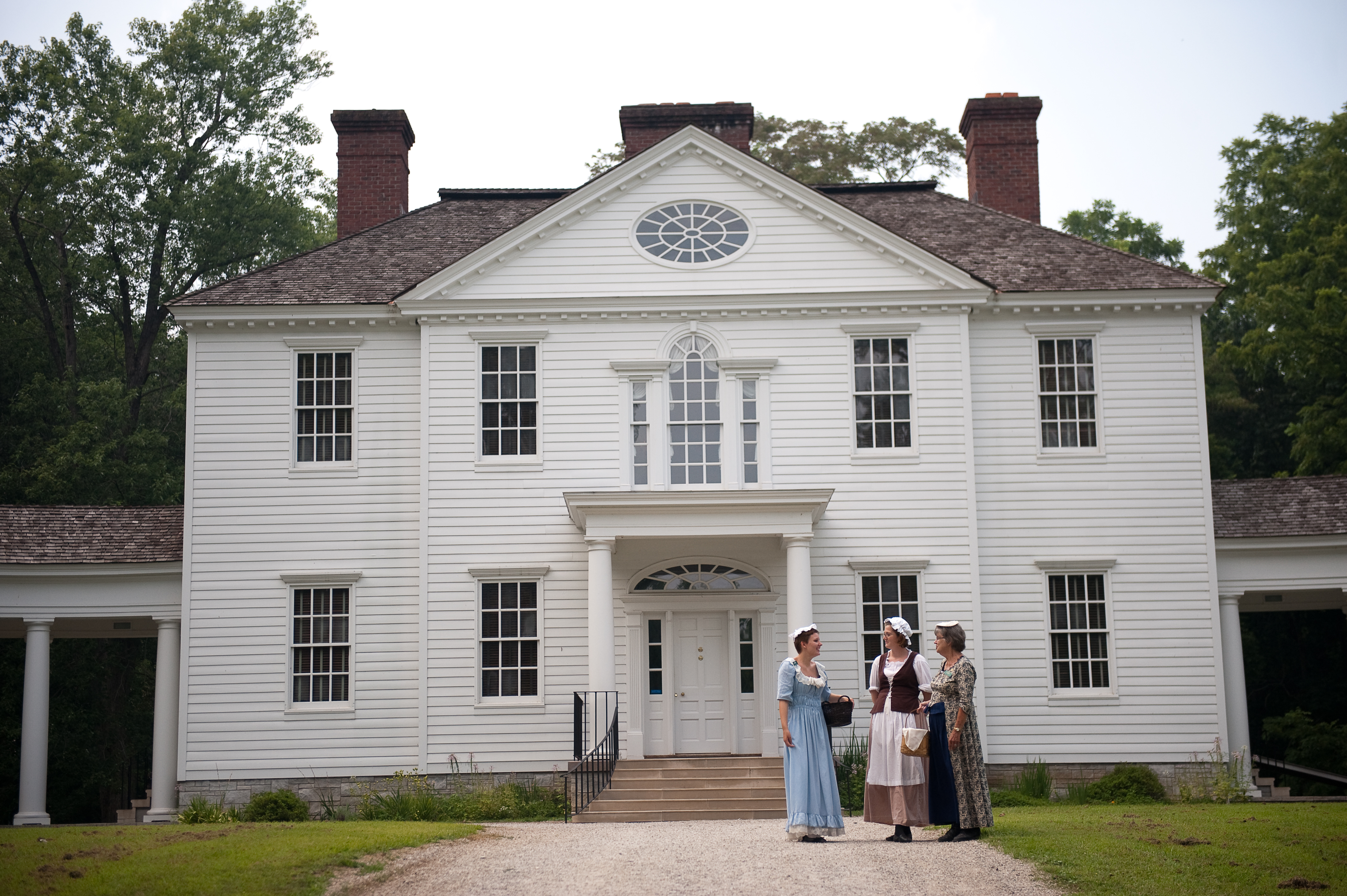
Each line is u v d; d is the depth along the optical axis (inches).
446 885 438.3
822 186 1168.2
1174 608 938.7
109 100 1628.9
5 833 605.3
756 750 923.4
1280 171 1692.9
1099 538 946.7
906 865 450.9
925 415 946.7
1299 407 1708.9
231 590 940.0
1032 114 1159.6
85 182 1546.5
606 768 838.5
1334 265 1464.1
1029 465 954.1
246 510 949.8
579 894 419.2
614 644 889.5
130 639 1416.1
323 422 967.0
